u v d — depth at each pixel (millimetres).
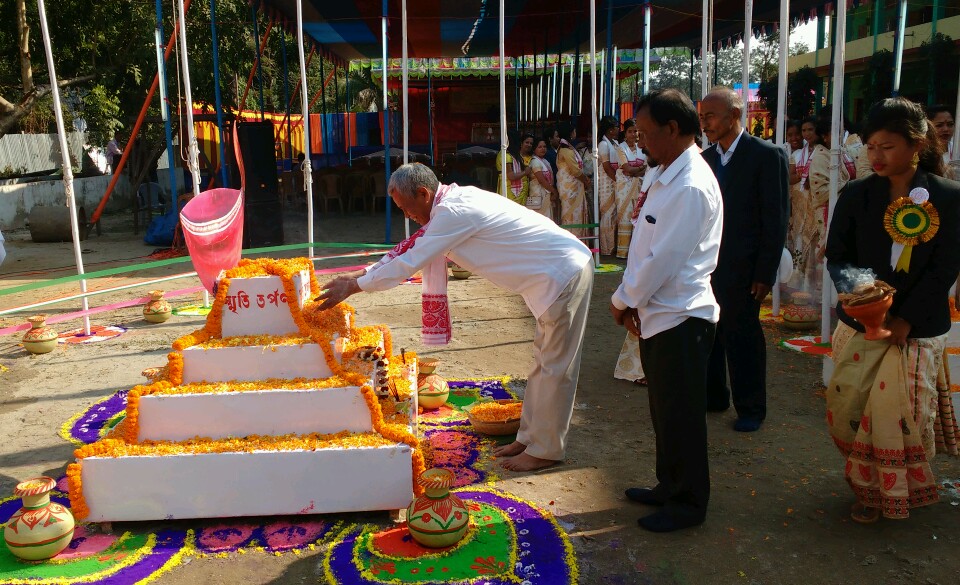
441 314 4113
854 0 13242
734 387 4758
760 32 15945
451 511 3355
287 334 3998
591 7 9195
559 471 4168
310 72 24234
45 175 19234
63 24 14992
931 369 3311
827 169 7457
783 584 3092
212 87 16219
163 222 13086
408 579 3119
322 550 3395
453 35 16844
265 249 7973
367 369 3889
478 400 5301
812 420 4852
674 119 3191
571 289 3873
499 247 3859
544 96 22656
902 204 3176
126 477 3533
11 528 3305
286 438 3682
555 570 3180
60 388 5719
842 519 3602
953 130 6844
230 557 3348
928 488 3312
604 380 5746
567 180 10820
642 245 3314
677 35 17125
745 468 4168
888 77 13180
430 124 20797
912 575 3131
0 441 4723
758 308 4645
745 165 4465
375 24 15195
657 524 3504
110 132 16766
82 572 3240
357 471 3564
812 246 7719
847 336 3451
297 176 18250
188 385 3789
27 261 11766
